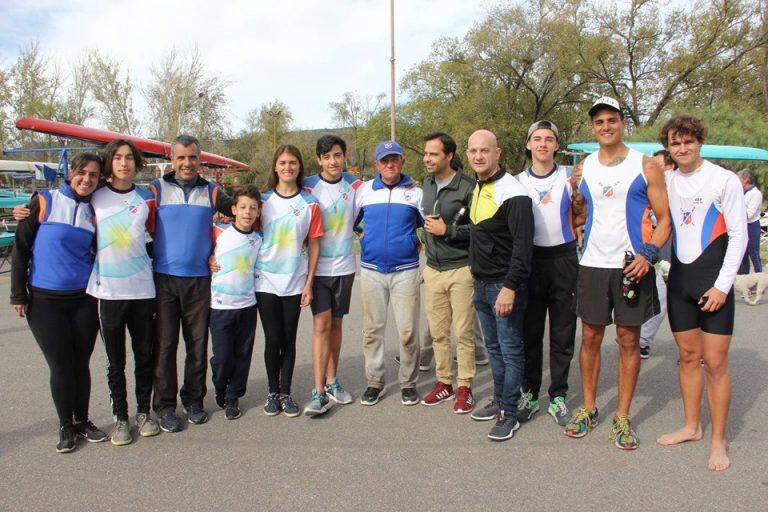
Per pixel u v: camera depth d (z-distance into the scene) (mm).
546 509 2613
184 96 27641
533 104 27828
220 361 3617
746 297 6820
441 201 3764
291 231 3639
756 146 16703
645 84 26641
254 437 3430
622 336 3246
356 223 4094
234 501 2713
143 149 11742
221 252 3572
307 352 5133
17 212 3057
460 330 3799
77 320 3223
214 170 17688
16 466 3066
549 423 3609
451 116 27750
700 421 3369
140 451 3248
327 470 3004
